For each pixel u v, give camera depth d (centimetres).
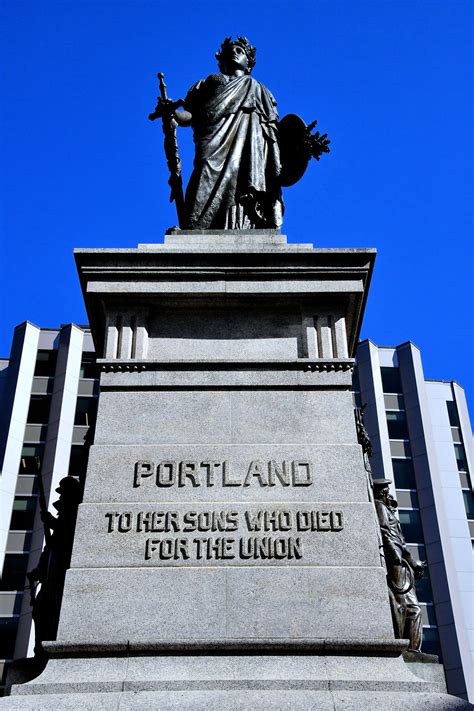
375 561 722
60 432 4878
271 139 1178
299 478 770
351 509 748
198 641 662
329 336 874
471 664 4331
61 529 855
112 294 888
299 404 822
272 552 724
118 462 780
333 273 900
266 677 650
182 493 761
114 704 612
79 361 5241
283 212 1171
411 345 5534
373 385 5294
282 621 690
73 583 706
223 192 1095
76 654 668
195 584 706
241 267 898
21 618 4206
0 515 4553
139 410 817
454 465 5191
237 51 1319
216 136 1141
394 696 628
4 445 4812
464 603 4612
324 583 708
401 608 810
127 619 689
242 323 892
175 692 630
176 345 874
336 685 639
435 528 4819
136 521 740
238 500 756
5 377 5169
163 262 902
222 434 802
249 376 838
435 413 5388
